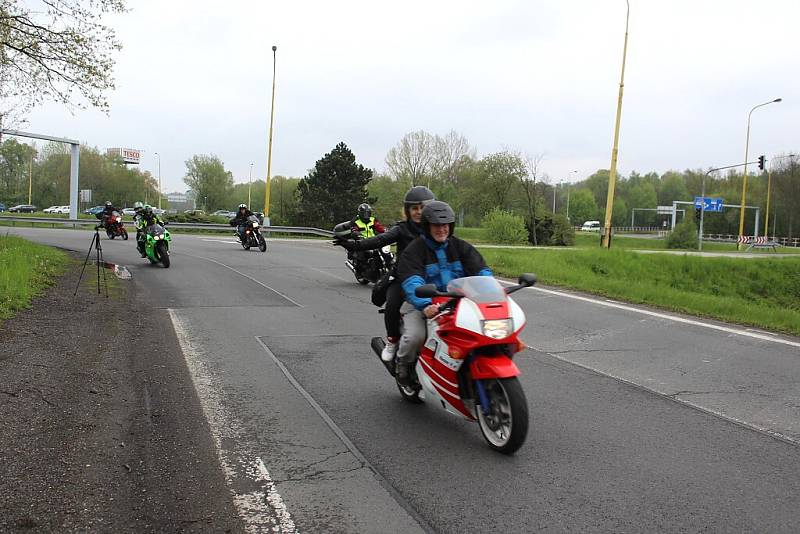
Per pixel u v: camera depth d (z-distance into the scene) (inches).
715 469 175.8
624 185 5856.3
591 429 207.5
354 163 2105.1
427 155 3257.9
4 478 157.2
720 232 3897.6
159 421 204.8
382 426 205.8
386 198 3115.2
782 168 3228.3
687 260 1163.9
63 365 257.3
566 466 175.9
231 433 197.0
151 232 664.4
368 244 216.4
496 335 171.8
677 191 5398.6
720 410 231.0
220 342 322.0
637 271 1077.1
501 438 183.6
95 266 638.5
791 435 205.3
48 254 681.0
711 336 372.5
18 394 216.5
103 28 714.8
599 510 149.9
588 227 4938.5
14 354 267.7
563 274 735.1
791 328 422.3
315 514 146.5
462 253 202.4
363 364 283.7
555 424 211.8
